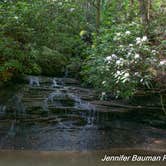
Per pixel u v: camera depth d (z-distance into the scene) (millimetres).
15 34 7965
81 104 6711
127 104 6676
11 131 5453
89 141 5121
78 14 12016
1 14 7836
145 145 5004
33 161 4301
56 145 4934
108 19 10898
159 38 7176
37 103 6559
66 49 10117
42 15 9227
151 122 6055
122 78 5699
